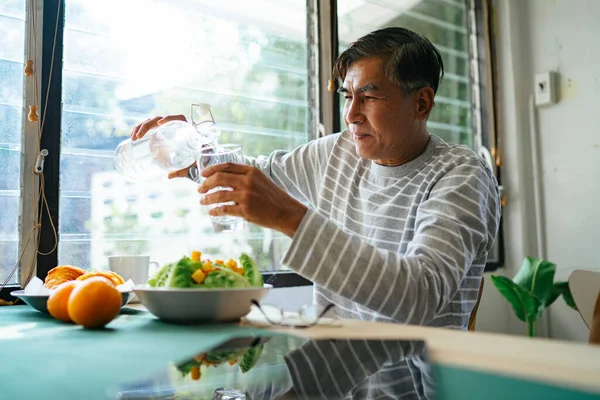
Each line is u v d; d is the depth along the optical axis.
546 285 2.02
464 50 2.45
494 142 2.41
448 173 1.07
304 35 1.90
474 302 1.12
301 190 1.39
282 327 0.71
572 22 2.26
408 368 0.48
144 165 1.20
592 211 2.18
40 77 1.38
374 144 1.13
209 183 0.81
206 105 1.19
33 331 0.71
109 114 1.50
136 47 1.55
